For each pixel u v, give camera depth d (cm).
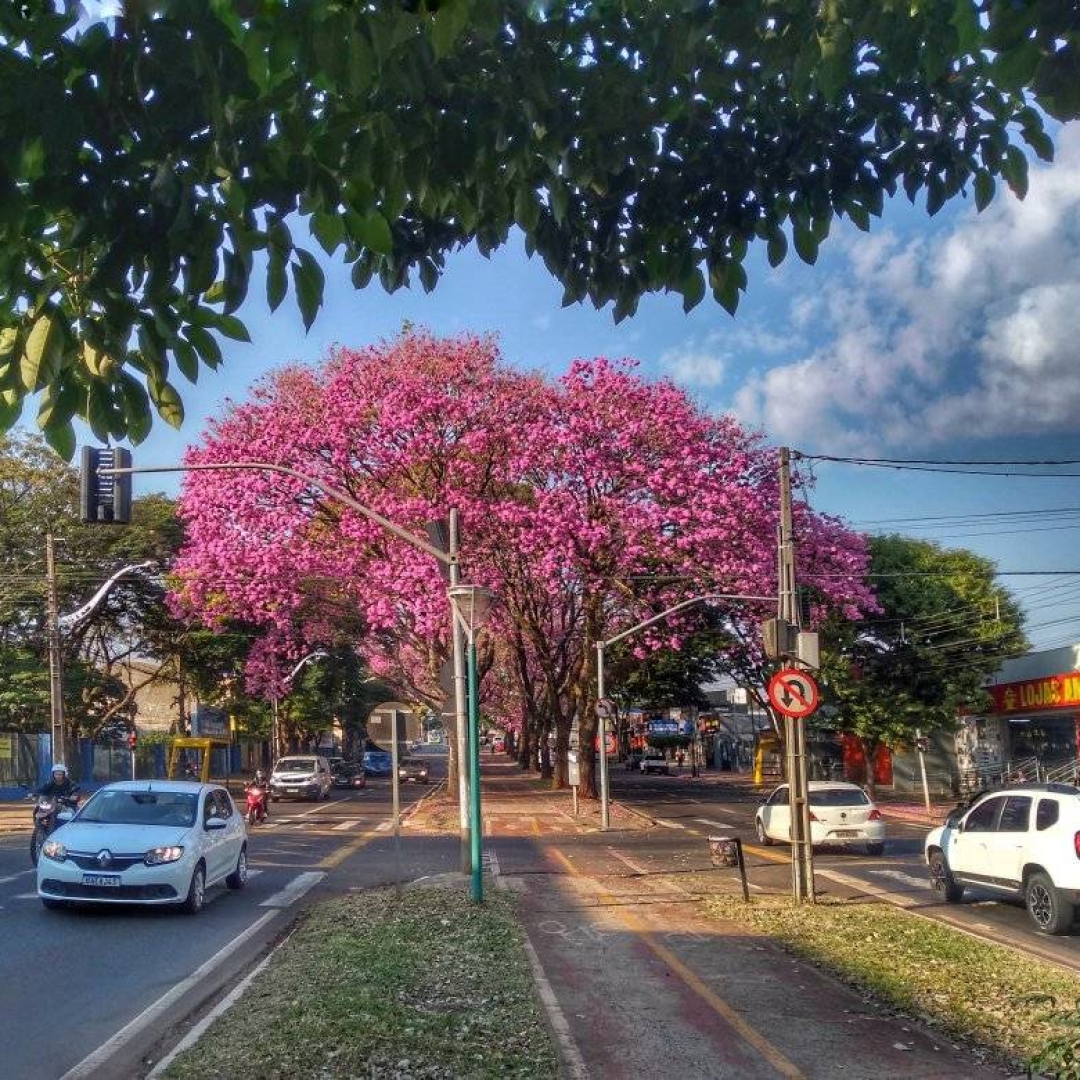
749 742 9281
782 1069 730
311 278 406
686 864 2144
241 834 1755
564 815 3584
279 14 364
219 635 4766
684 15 431
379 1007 843
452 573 1662
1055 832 1369
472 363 3497
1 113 345
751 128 501
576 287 525
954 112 492
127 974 1073
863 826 2344
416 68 389
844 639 4341
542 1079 688
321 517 3512
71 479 4259
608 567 3538
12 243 395
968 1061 754
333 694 6725
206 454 3475
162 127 357
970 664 4388
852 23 436
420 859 2258
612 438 3425
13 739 4581
